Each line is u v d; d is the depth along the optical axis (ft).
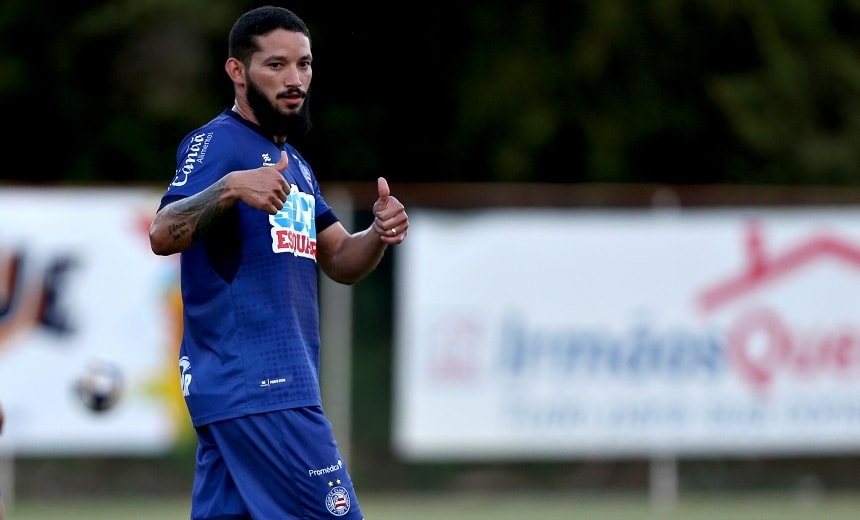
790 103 215.51
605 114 213.25
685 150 216.95
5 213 125.90
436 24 215.72
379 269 131.34
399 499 130.93
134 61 211.61
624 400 130.21
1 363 125.80
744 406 130.41
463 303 130.31
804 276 130.41
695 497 130.31
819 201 130.72
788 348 130.41
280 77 59.98
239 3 208.95
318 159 217.56
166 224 56.75
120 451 127.75
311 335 61.41
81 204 126.62
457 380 130.62
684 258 130.31
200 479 60.70
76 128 214.69
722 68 217.15
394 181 217.77
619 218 130.41
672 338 130.21
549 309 130.00
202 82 212.23
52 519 119.65
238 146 60.08
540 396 130.11
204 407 59.72
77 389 126.62
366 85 217.77
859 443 130.62
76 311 126.52
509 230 130.21
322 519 60.08
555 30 214.69
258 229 59.62
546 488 130.41
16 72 212.84
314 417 60.13
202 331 59.93
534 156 211.82
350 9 215.51
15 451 126.62
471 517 121.80
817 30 218.79
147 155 211.20
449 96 216.95
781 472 130.82
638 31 212.64
